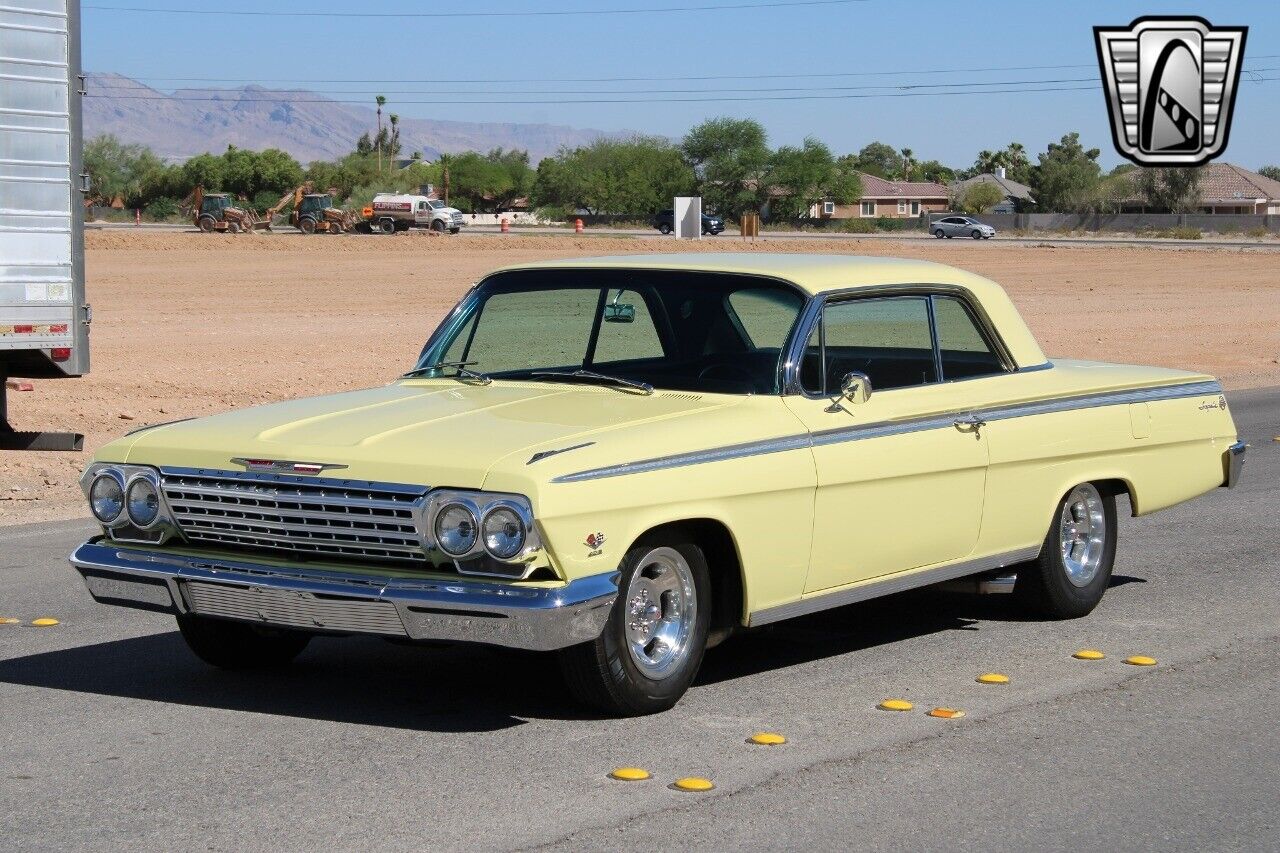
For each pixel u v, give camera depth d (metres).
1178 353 25.41
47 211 10.95
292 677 6.55
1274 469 13.39
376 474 5.47
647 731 5.77
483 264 48.88
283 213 88.19
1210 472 8.35
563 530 5.33
